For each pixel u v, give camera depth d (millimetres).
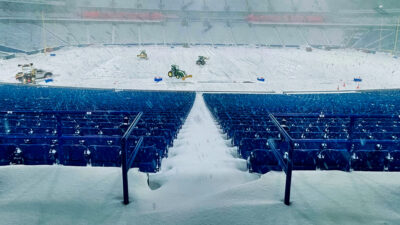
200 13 82938
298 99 20734
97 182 3809
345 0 85375
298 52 59188
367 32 73062
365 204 3139
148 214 2998
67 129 6898
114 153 4820
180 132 9391
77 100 17234
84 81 33281
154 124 8469
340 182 3777
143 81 34344
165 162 5852
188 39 72125
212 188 4242
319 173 4133
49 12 71750
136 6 81500
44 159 4852
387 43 65062
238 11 83375
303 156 4652
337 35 75500
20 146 4781
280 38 74562
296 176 4020
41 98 17891
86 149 4793
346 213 2932
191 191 4074
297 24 79438
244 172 4973
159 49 59094
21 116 10203
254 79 36156
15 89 24609
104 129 6902
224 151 6781
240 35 75312
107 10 78125
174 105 16500
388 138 6879
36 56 47469
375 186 3637
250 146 6180
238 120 9781
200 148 7078
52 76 34562
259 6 85562
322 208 3031
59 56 47812
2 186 3564
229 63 45000
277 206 3051
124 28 73875
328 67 42719
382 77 36688
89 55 49500
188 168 5219
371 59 50281
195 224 2762
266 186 3672
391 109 13562
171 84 33281
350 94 25469
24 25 62938
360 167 4562
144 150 4973
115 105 14711
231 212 2939
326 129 8008
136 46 64750
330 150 4586
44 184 3664
